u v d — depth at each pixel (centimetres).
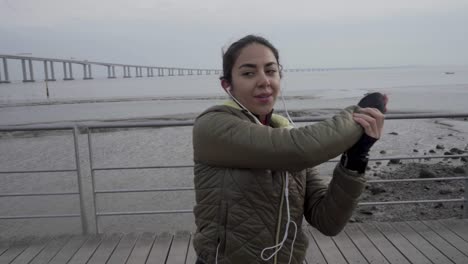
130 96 5841
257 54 142
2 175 973
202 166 146
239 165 134
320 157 125
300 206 149
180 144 1368
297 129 130
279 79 148
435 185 810
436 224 373
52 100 5006
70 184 899
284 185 140
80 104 4134
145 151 1284
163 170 990
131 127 362
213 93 6462
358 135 129
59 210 730
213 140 134
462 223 374
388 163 1044
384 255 319
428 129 1659
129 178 931
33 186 888
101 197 792
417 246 332
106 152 1278
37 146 1398
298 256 150
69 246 346
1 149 1355
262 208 137
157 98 5084
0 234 619
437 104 3122
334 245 338
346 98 4303
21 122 2530
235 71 145
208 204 143
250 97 144
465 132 1581
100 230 638
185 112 2936
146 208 731
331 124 128
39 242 354
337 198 142
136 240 356
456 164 1011
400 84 8206
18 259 324
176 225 657
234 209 137
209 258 143
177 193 805
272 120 156
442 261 307
